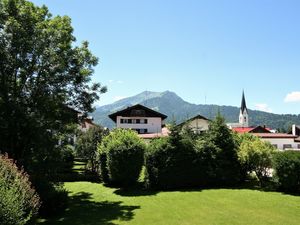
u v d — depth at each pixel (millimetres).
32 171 20562
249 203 20250
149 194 24797
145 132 81000
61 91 23172
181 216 17891
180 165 26922
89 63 24953
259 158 25359
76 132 25172
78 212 19703
